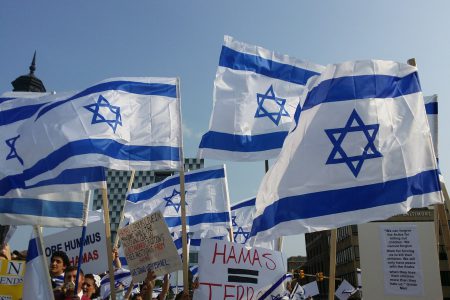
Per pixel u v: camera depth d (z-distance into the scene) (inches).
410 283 248.8
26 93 308.2
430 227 254.4
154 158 279.1
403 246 255.0
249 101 350.6
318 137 225.5
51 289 246.4
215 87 349.4
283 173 227.1
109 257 250.2
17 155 270.5
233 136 339.6
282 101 356.5
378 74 231.8
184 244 251.0
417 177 215.9
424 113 227.6
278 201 223.8
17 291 247.6
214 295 256.7
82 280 266.8
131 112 284.5
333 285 206.8
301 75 368.2
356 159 218.4
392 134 221.5
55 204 277.9
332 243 211.5
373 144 219.5
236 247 268.2
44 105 274.8
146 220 263.4
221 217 490.0
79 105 271.4
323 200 216.1
